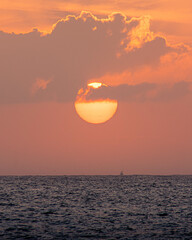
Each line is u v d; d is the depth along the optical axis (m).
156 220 140.88
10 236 111.00
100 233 115.44
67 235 112.69
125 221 138.38
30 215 153.62
